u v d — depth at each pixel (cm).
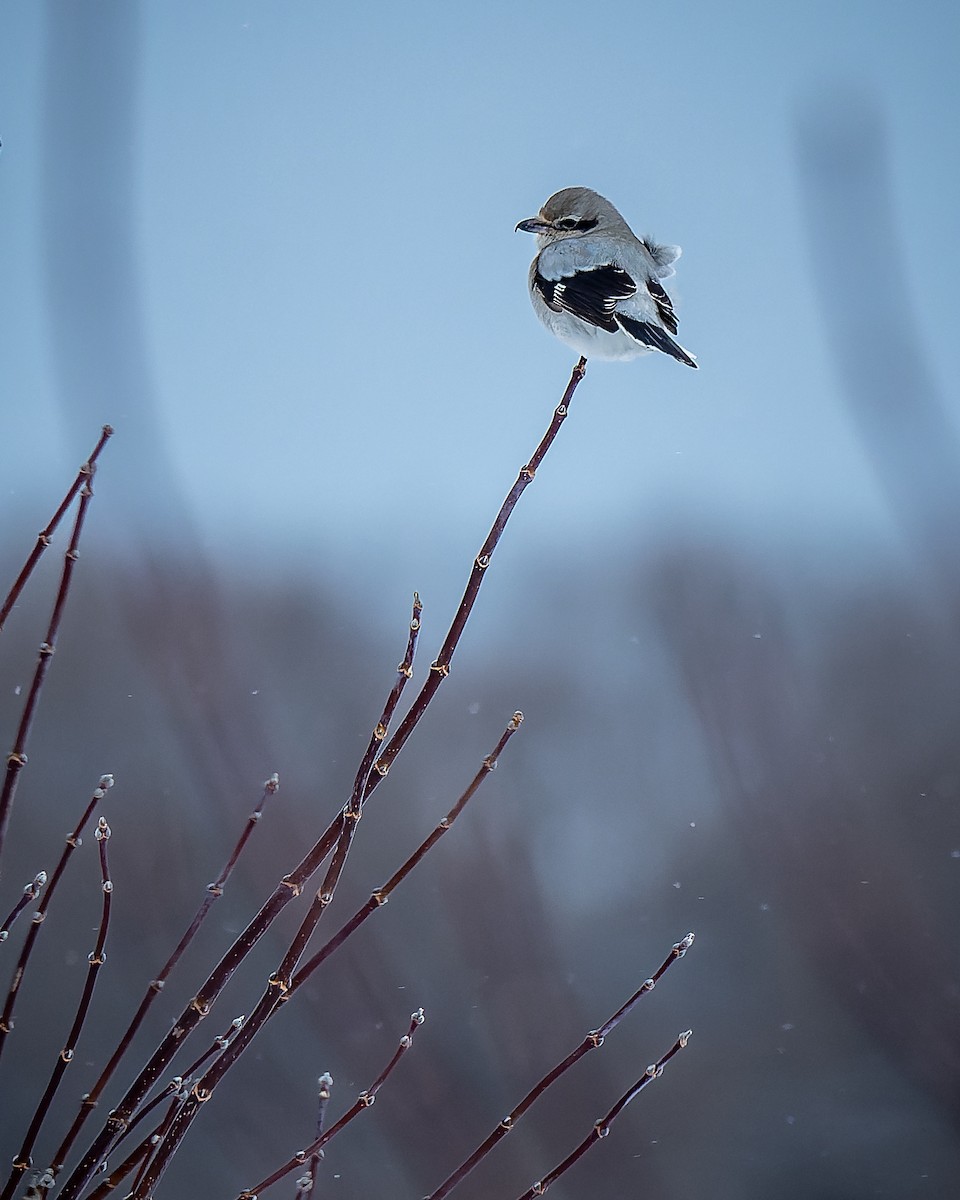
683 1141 1234
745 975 1420
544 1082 432
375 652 1845
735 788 1082
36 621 1781
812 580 1636
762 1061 1327
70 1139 382
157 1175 383
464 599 424
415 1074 941
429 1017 995
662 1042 1379
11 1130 1201
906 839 1164
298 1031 1126
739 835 1089
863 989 1020
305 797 851
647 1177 1120
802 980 1367
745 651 1195
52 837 1520
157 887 1286
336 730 1634
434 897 1212
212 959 1273
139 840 1298
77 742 1565
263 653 1549
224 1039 395
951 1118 1009
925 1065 1005
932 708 1412
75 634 1680
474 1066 982
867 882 1047
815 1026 1355
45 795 1557
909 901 1041
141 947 1308
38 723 1616
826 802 1091
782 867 1060
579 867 1557
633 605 1848
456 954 1078
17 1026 1317
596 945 1470
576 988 1134
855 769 1245
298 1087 1073
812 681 1408
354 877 1304
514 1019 1015
